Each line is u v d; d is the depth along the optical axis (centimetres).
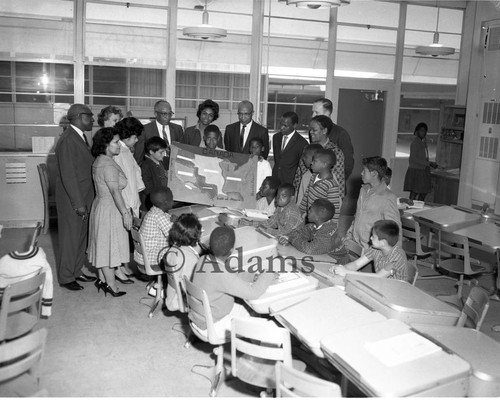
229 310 330
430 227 543
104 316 438
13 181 702
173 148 530
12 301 326
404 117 912
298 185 522
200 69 780
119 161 497
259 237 397
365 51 862
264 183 519
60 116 721
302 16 816
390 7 859
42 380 336
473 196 792
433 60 903
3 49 688
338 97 865
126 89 747
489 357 259
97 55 727
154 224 440
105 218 463
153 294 468
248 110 589
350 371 229
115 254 468
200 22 769
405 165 925
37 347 259
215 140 556
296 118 575
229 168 536
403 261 371
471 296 332
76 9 706
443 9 888
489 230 489
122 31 732
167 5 744
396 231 368
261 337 278
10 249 607
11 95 698
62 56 712
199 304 325
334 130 564
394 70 885
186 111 784
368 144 898
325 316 284
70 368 353
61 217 486
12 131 705
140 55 746
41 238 656
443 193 870
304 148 523
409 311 285
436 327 288
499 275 442
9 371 243
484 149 770
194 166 531
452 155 880
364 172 426
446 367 229
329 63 845
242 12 785
